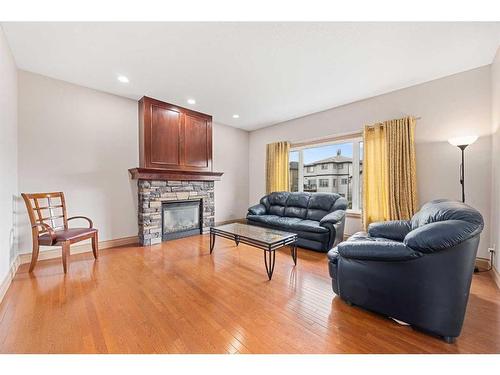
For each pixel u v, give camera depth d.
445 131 2.92
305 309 1.79
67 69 2.71
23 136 2.71
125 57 2.45
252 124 5.23
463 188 2.63
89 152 3.24
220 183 5.21
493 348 1.35
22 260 2.68
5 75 2.15
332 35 2.08
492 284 2.22
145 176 3.55
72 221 3.11
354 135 3.88
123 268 2.62
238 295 2.01
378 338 1.45
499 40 2.16
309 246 3.38
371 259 1.63
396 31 2.02
